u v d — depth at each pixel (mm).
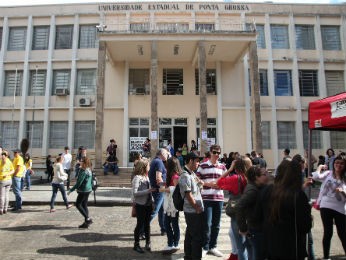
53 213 9844
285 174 3453
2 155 9836
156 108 17875
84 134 22031
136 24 22500
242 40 18609
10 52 23156
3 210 9750
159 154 7223
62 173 10383
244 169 5227
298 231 3309
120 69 22109
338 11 23359
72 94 22219
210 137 21516
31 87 22734
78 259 5684
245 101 21734
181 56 21219
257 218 3801
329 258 5555
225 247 6605
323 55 22875
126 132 21375
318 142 22078
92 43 22844
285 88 22438
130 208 10859
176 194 5125
